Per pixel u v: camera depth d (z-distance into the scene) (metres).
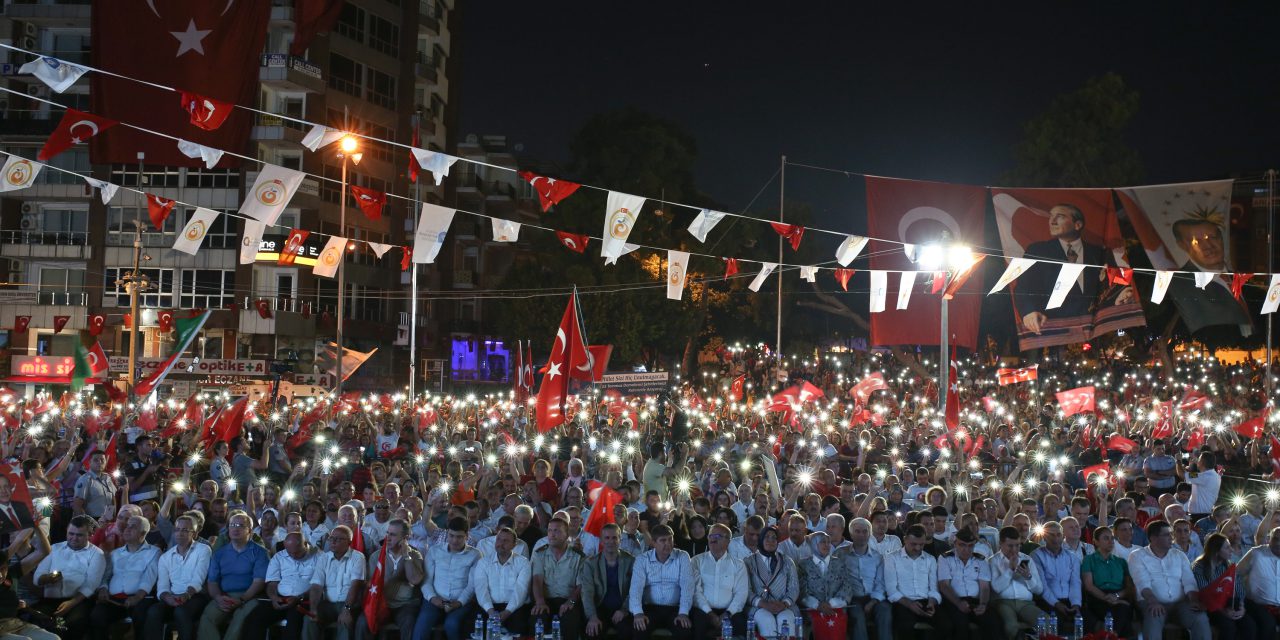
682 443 17.88
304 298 55.16
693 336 58.41
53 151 12.77
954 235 24.73
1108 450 23.14
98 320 27.62
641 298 54.84
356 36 57.62
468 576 12.01
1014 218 27.84
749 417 29.44
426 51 64.50
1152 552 12.26
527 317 55.03
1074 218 27.48
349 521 12.43
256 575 11.97
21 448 19.00
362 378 58.06
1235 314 33.75
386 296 60.25
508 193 75.06
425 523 13.22
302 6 15.78
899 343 29.14
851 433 21.67
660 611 11.88
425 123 62.06
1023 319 35.59
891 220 24.81
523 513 13.16
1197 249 26.72
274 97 55.03
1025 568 12.32
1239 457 23.81
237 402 19.89
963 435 19.72
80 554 11.92
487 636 11.70
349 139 15.16
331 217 56.44
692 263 55.50
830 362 59.38
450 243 69.19
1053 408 29.28
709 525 13.12
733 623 11.83
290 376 44.72
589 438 20.36
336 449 18.25
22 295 55.84
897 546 12.62
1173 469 18.36
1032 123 51.41
